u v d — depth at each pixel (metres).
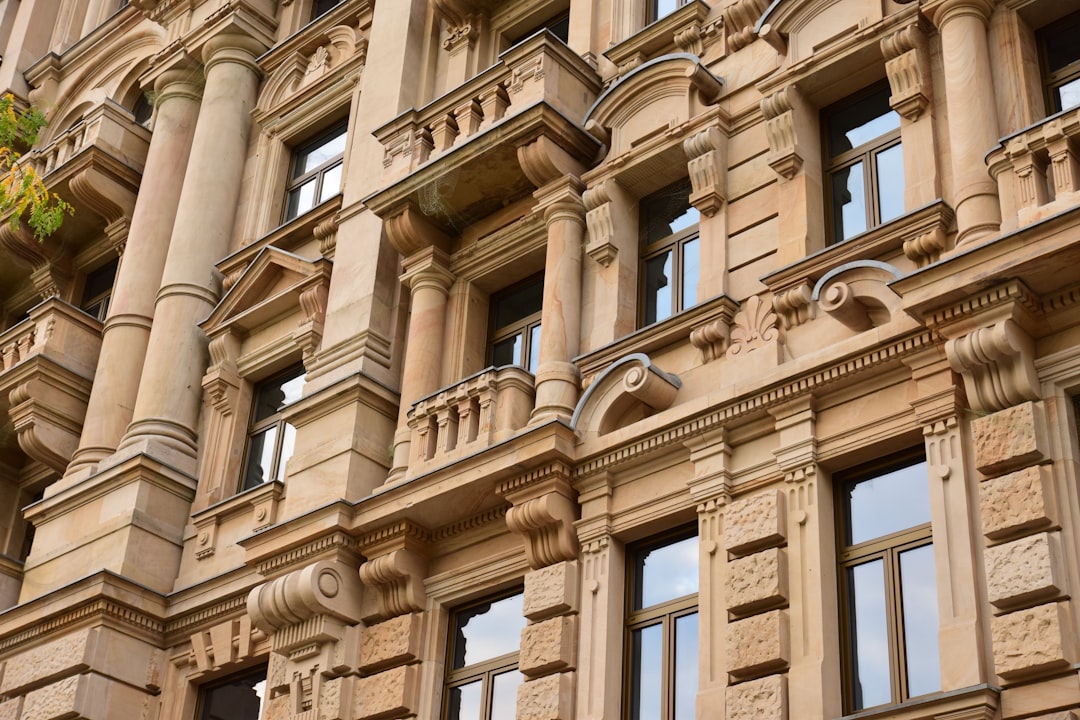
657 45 23.72
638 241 22.33
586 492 19.86
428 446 21.80
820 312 18.81
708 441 18.83
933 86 19.25
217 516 25.92
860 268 18.06
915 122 19.17
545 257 23.45
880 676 16.41
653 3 25.05
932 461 16.56
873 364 17.44
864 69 20.14
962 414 16.61
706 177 21.11
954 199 17.91
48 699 24.25
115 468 26.50
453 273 24.27
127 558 25.30
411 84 27.22
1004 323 15.93
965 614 15.55
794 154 20.12
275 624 21.78
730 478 18.48
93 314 33.72
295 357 27.02
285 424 26.86
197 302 28.94
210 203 30.17
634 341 20.59
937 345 16.88
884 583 16.83
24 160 34.38
